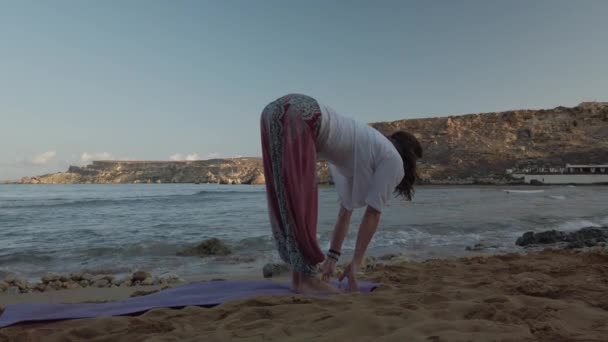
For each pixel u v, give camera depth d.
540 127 116.50
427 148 118.19
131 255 9.07
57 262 8.38
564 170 85.06
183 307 3.10
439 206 23.73
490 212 19.30
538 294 3.15
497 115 125.81
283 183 3.21
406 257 7.84
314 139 3.28
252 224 16.55
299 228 3.20
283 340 2.12
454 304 2.71
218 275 6.82
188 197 47.00
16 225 16.81
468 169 101.31
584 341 1.96
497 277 4.23
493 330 2.14
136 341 2.30
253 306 2.95
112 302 3.38
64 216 21.58
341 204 3.62
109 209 27.33
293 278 3.50
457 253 8.79
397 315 2.52
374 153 3.34
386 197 3.35
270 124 3.28
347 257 8.14
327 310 2.70
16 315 2.99
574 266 4.81
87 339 2.40
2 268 7.84
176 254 9.10
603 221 15.13
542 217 16.42
